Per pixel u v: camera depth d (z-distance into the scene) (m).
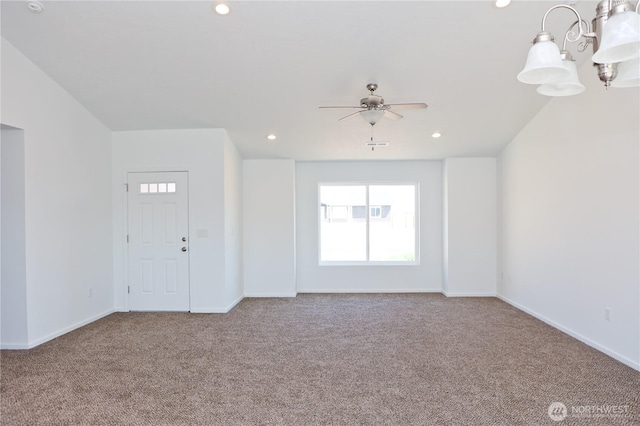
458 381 3.06
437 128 5.21
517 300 5.47
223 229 5.25
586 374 3.18
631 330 3.34
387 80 4.09
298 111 4.77
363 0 3.02
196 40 3.50
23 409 2.67
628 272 3.37
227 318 4.98
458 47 3.56
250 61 3.80
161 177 5.32
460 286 6.24
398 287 6.58
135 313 5.24
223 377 3.17
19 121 3.78
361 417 2.54
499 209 6.10
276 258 6.32
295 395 2.85
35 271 3.97
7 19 3.30
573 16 3.18
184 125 5.17
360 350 3.79
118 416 2.57
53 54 3.76
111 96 4.49
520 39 3.46
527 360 3.50
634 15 1.38
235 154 5.82
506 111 4.75
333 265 6.60
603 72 1.62
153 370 3.32
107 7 3.13
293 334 4.31
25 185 3.86
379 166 6.58
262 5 3.07
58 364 3.46
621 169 3.44
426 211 6.55
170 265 5.33
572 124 4.14
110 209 5.29
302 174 6.61
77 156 4.62
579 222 4.04
